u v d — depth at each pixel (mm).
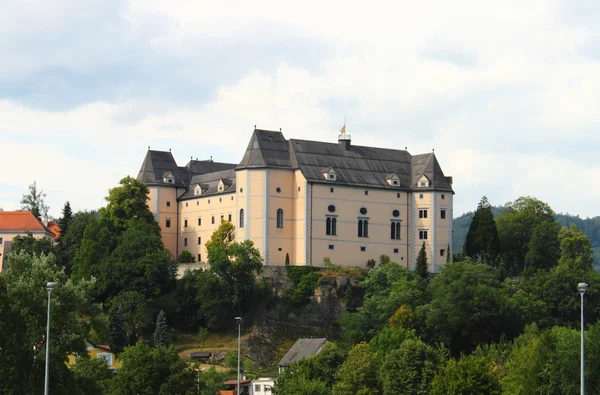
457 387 142000
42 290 126000
